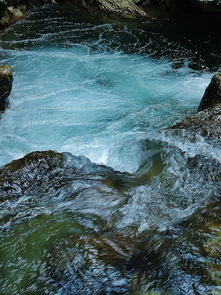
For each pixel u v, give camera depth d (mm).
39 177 5273
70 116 7914
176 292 3428
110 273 3752
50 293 3645
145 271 3740
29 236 4379
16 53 10367
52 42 11188
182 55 10984
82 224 4531
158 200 4879
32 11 13250
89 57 10477
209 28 12875
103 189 5129
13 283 3793
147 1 14156
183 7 14055
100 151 6840
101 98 8664
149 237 4238
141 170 5750
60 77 9414
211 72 10117
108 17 13305
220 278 3502
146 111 8117
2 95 7555
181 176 5293
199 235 4113
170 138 5965
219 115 6359
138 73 9844
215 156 5539
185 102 8570
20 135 7254
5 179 5145
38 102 8328
